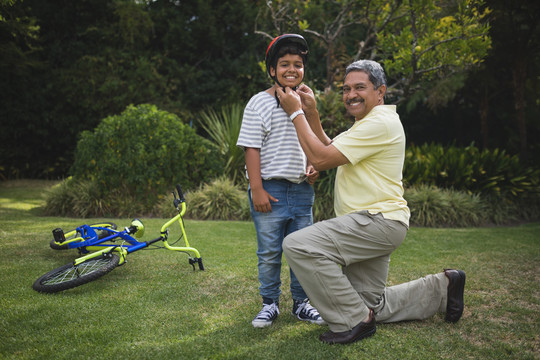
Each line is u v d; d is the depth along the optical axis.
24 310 2.50
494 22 8.38
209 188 6.93
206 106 13.30
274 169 2.27
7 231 4.82
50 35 12.59
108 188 6.82
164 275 3.25
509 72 11.01
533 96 10.99
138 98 12.39
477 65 6.55
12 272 3.24
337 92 7.20
